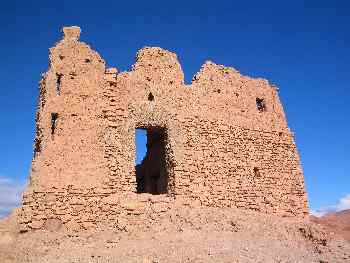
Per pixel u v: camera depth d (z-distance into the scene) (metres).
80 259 15.70
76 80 22.08
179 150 22.89
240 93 26.47
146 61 24.05
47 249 17.23
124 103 22.56
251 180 24.56
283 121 27.59
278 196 25.14
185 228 19.70
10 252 16.81
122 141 21.80
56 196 19.75
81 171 20.52
